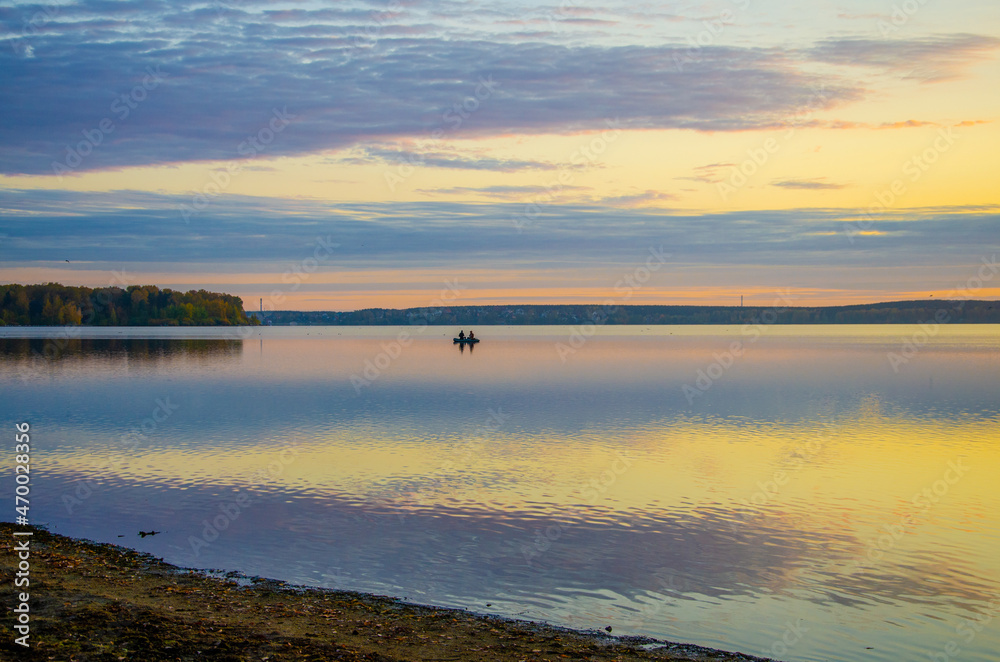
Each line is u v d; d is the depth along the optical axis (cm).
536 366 9881
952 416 4766
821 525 2231
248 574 1744
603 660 1277
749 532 2155
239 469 2983
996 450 3494
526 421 4472
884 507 2453
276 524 2183
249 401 5522
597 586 1716
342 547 1972
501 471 2964
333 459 3209
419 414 4800
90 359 10394
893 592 1705
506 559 1891
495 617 1508
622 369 9338
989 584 1758
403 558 1888
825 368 9619
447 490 2631
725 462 3197
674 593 1683
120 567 1716
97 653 1162
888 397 5972
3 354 11319
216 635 1279
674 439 3803
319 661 1189
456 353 13588
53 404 5266
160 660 1155
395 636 1341
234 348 14512
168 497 2503
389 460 3197
